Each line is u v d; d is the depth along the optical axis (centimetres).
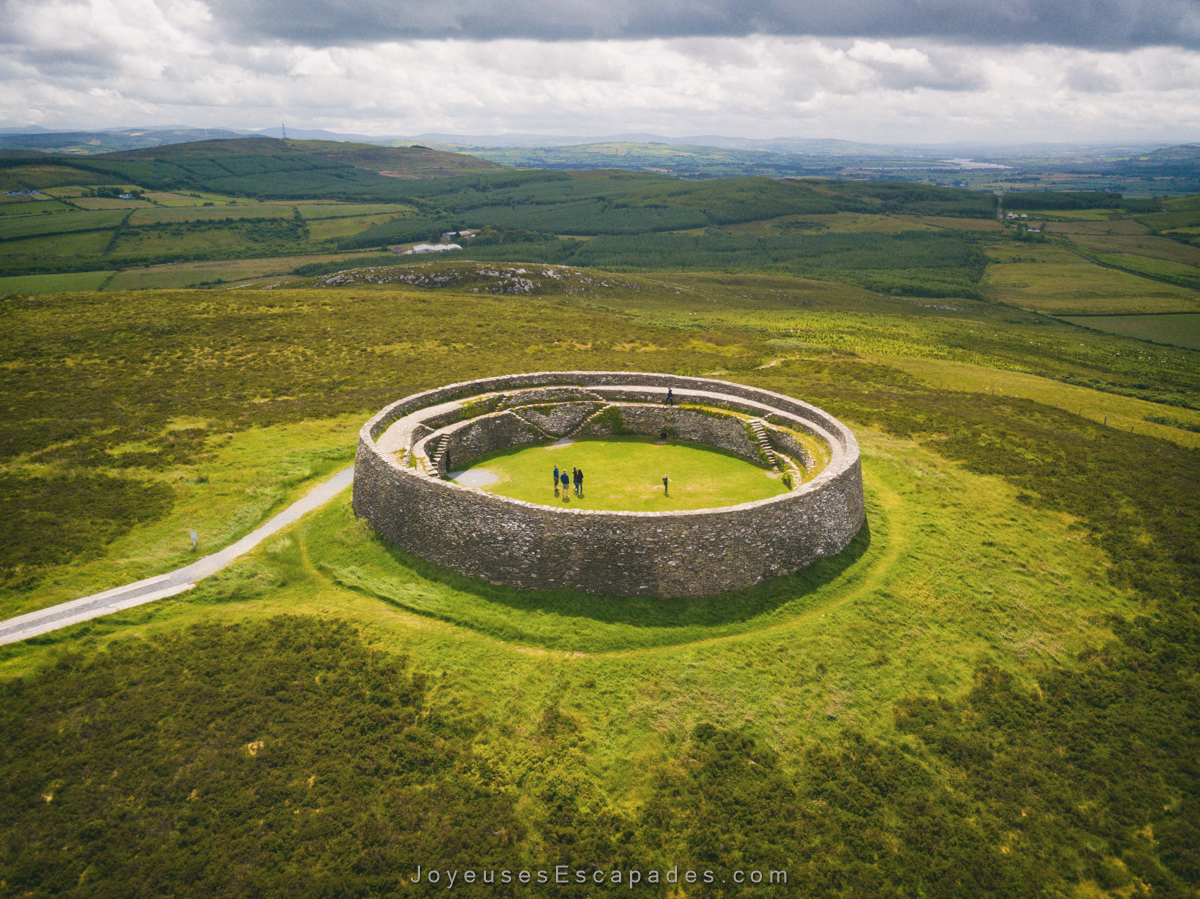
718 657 2983
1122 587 3681
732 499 3941
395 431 4225
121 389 5981
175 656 2820
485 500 3300
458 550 3381
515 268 15525
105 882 2048
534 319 9781
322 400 5941
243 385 6247
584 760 2575
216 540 3691
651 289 16075
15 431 4984
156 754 2425
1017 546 3959
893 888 2302
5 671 2686
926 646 3186
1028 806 2589
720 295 16538
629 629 3083
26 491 4122
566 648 2997
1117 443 5566
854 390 6800
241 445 4928
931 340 11394
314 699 2695
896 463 4897
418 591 3291
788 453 4478
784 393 6525
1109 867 2417
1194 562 3853
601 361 7606
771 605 3281
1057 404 6912
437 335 8269
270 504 4103
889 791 2588
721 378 7144
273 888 2088
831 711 2844
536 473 4325
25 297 8612
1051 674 3136
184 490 4228
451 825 2327
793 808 2491
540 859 2267
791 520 3428
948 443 5312
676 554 3212
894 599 3412
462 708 2703
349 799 2366
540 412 4966
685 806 2464
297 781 2403
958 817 2531
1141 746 2834
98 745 2431
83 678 2678
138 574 3369
